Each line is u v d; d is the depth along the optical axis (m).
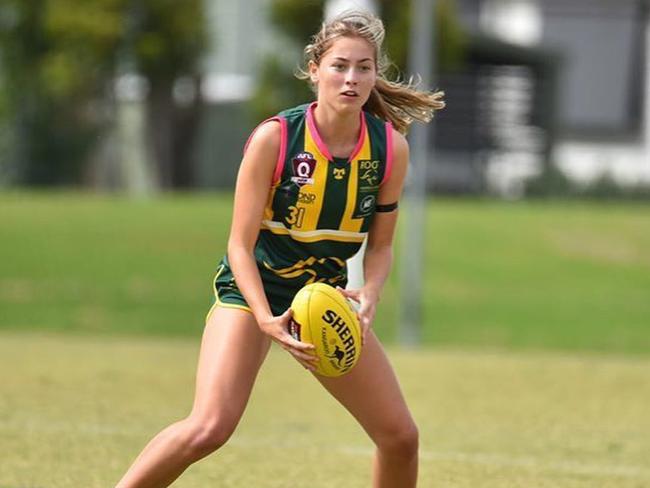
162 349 51.09
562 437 32.62
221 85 139.62
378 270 20.03
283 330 18.66
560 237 90.62
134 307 67.00
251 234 19.20
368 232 20.34
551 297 73.12
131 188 134.88
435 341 59.69
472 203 112.31
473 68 138.75
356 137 19.36
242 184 19.17
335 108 18.88
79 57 131.00
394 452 20.08
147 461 18.70
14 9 131.88
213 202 106.75
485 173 138.12
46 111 134.12
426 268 78.94
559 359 51.16
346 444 31.05
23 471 26.95
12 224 88.56
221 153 139.38
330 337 18.61
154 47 129.12
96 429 32.06
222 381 18.88
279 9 125.56
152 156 134.62
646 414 36.75
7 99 133.75
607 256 85.44
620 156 157.12
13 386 38.97
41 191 130.00
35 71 133.00
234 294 19.55
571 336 62.16
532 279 78.00
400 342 57.25
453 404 37.75
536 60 139.50
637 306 71.25
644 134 158.12
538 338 61.44
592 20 159.25
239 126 138.75
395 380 19.95
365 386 19.70
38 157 134.38
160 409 35.34
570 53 159.38
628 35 159.25
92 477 26.50
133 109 134.50
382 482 20.45
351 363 18.88
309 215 19.36
